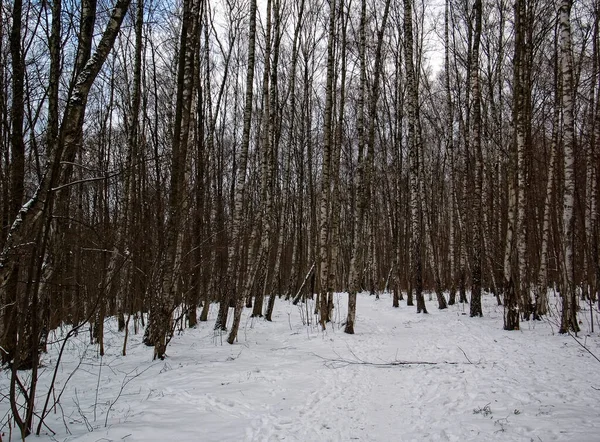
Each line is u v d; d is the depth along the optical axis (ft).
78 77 15.33
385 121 90.48
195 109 43.34
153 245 32.17
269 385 23.15
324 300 43.47
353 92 79.56
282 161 90.63
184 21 31.17
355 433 16.61
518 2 40.65
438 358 29.17
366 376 25.30
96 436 15.42
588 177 47.32
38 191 14.97
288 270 107.24
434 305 65.41
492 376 22.86
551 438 14.11
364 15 43.96
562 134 41.86
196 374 24.99
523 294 44.14
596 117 39.52
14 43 25.99
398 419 18.04
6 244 14.52
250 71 41.47
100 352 31.50
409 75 56.13
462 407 18.48
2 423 17.30
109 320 54.13
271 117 55.93
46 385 23.47
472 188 71.05
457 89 71.51
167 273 29.89
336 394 21.76
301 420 18.08
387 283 106.32
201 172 44.37
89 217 44.88
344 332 41.09
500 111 66.74
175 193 30.01
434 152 103.76
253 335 41.63
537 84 57.26
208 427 16.83
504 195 66.54
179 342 36.99
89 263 35.01
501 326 40.96
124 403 19.89
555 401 18.08
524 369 24.07
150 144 48.47
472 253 49.39
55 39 25.86
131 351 33.40
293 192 94.99
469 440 14.87
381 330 43.14
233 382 23.44
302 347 34.55
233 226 41.75
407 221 81.87
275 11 54.95
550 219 43.42
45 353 32.09
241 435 16.20
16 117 25.94
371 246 89.51
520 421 15.94
